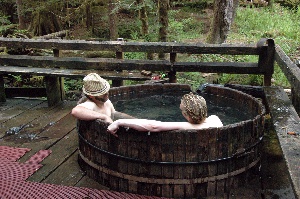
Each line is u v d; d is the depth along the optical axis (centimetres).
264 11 1441
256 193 305
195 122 297
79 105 328
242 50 476
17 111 516
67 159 374
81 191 310
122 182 312
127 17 1343
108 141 308
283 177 329
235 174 308
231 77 703
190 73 750
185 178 296
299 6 1516
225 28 829
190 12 1498
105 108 348
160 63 503
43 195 303
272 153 375
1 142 414
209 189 302
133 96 430
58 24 1268
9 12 1397
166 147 289
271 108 381
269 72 479
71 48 521
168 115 385
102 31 1307
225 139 292
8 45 536
